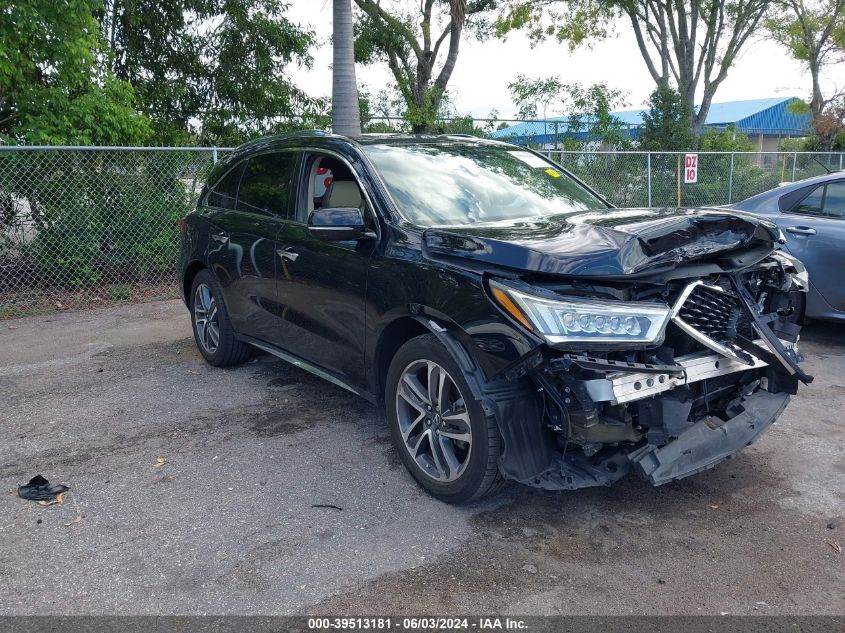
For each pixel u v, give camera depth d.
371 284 3.88
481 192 4.33
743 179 16.59
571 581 3.01
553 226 3.52
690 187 15.52
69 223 8.97
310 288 4.42
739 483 3.85
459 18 16.28
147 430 4.66
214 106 13.00
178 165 9.54
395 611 2.83
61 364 6.22
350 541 3.33
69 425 4.77
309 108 13.95
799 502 3.64
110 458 4.24
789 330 3.73
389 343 3.96
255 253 4.99
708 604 2.85
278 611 2.83
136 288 9.38
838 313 6.32
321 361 4.55
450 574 3.06
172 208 9.58
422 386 3.74
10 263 8.80
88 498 3.75
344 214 3.77
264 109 13.23
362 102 16.64
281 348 5.02
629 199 14.60
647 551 3.22
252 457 4.24
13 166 8.62
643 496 3.72
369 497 3.74
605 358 2.97
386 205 3.96
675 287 3.14
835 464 4.06
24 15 8.55
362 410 4.98
